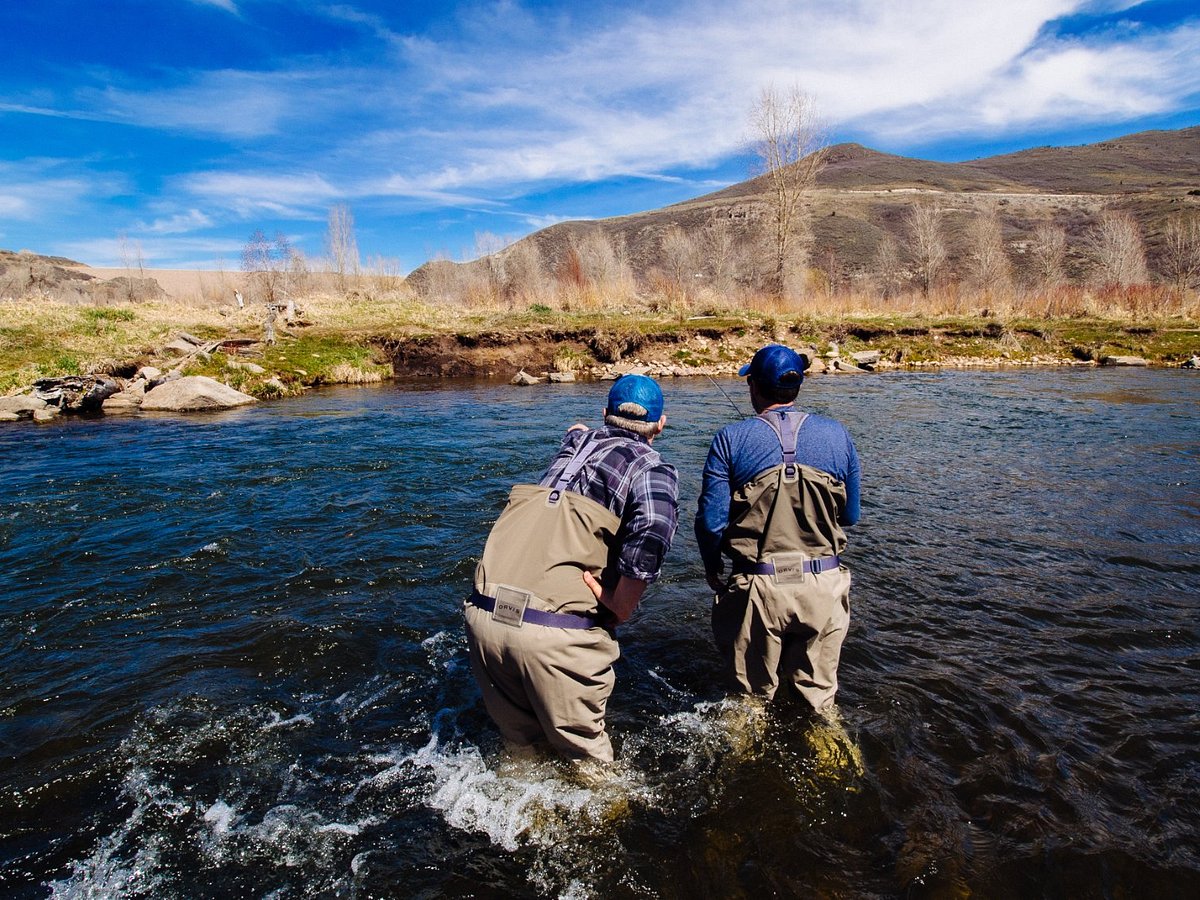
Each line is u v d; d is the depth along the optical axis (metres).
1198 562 5.02
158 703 3.20
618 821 2.47
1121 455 8.61
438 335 20.33
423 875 2.22
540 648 2.32
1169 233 38.34
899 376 18.48
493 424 11.20
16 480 7.32
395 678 3.47
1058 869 2.24
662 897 2.14
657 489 2.46
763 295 29.14
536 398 14.84
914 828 2.43
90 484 7.14
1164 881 2.20
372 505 6.42
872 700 3.22
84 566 4.90
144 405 12.84
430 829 2.43
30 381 12.99
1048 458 8.49
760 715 3.05
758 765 2.78
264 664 3.59
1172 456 8.50
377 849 2.33
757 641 2.94
